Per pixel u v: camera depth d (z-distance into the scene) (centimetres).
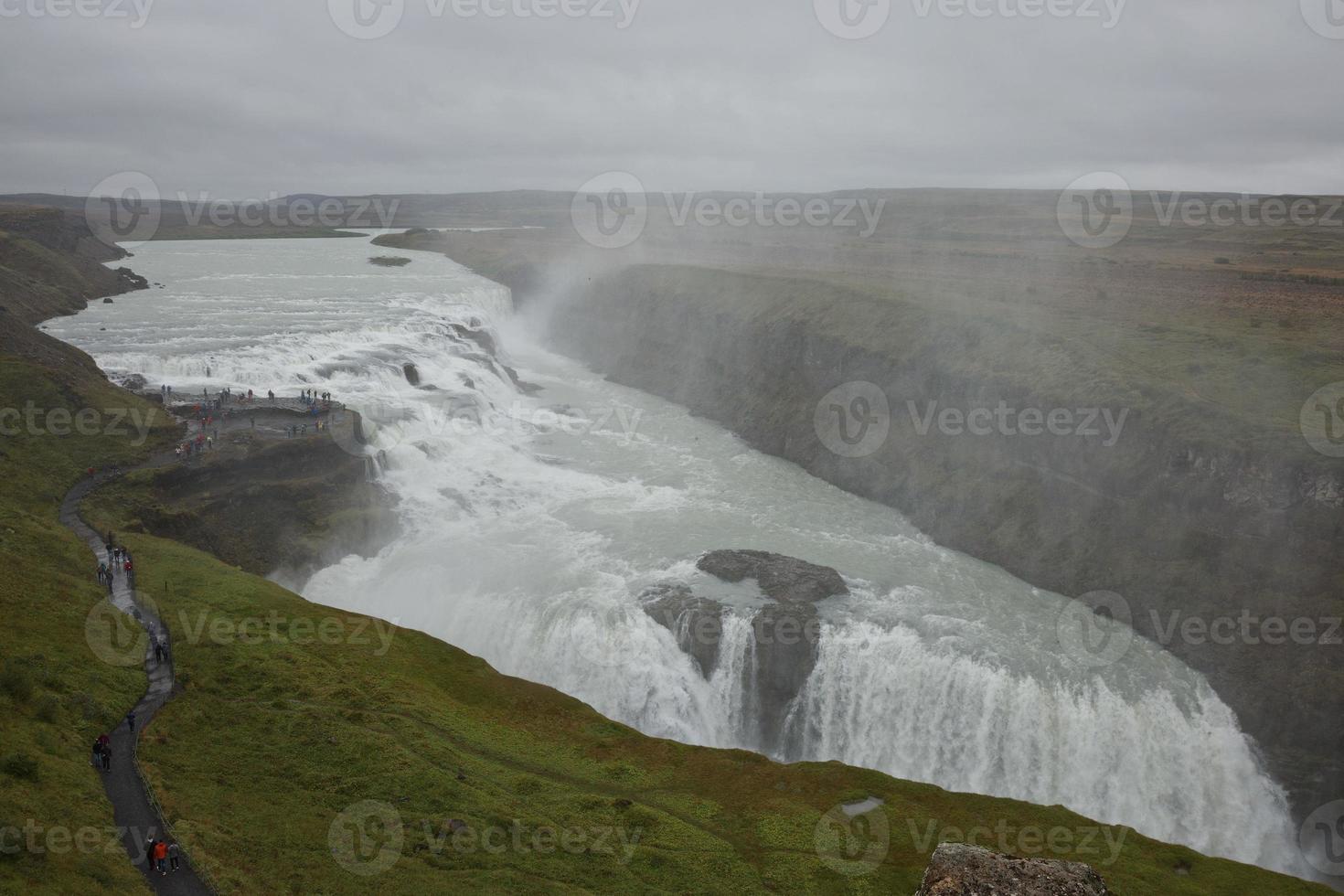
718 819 4153
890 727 5644
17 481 6109
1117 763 5434
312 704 4481
